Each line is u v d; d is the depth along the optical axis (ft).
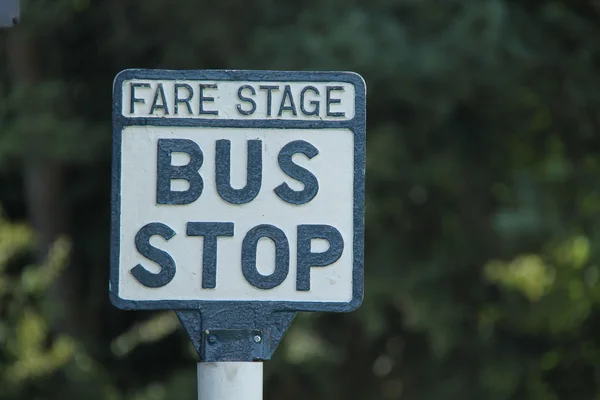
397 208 46.21
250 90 12.29
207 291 12.14
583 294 48.42
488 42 40.55
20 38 47.14
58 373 42.16
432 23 42.09
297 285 12.14
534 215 44.04
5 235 40.09
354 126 12.26
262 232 12.16
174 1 43.37
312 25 41.81
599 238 44.91
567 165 46.85
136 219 12.16
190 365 50.21
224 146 12.23
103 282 51.83
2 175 51.11
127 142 12.21
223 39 43.50
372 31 40.98
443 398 49.11
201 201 12.19
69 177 50.57
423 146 46.26
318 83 12.30
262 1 43.42
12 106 44.11
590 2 45.73
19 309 38.86
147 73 12.28
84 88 49.60
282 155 12.24
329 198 12.21
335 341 48.70
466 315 48.85
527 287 51.16
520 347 49.83
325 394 46.78
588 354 48.80
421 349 49.98
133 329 48.14
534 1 45.29
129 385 49.70
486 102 45.16
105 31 47.75
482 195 48.34
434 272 47.14
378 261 45.91
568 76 44.39
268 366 44.19
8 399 39.27
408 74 40.91
